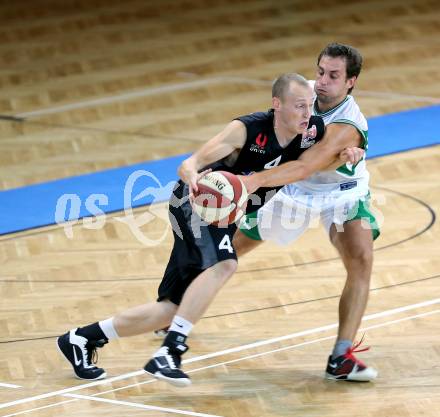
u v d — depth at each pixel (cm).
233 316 1708
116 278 1880
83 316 1719
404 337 1609
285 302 1759
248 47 3597
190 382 1354
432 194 2272
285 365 1527
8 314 1731
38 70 3375
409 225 2098
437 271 1877
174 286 1413
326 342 1602
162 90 3152
